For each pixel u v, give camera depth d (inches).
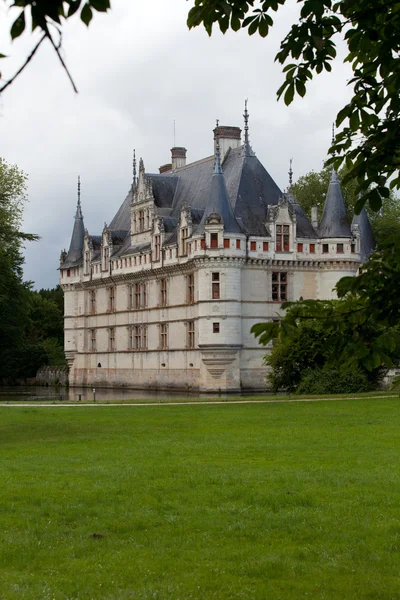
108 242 3809.1
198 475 955.3
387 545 658.2
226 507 798.5
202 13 430.9
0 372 4473.4
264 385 3107.8
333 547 657.0
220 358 3038.9
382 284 435.5
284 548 654.5
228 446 1213.1
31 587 557.3
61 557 634.8
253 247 3100.4
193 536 691.4
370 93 476.7
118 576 584.1
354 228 3225.9
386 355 444.5
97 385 3924.7
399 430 1417.3
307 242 3198.8
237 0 433.1
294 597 537.0
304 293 3201.3
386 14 441.1
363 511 774.5
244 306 3100.4
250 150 3353.8
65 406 2032.5
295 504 812.6
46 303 5689.0
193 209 3262.8
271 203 3265.3
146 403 2130.9
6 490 871.7
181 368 3302.2
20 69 236.7
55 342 5374.0
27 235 3339.1
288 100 469.1
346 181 487.2
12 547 658.8
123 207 4138.8
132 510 785.6
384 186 480.1
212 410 1856.5
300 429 1445.6
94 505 809.5
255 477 941.8
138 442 1274.6
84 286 4030.5
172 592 546.3
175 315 3339.1
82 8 256.1
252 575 588.1
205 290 3056.1
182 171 3750.0
